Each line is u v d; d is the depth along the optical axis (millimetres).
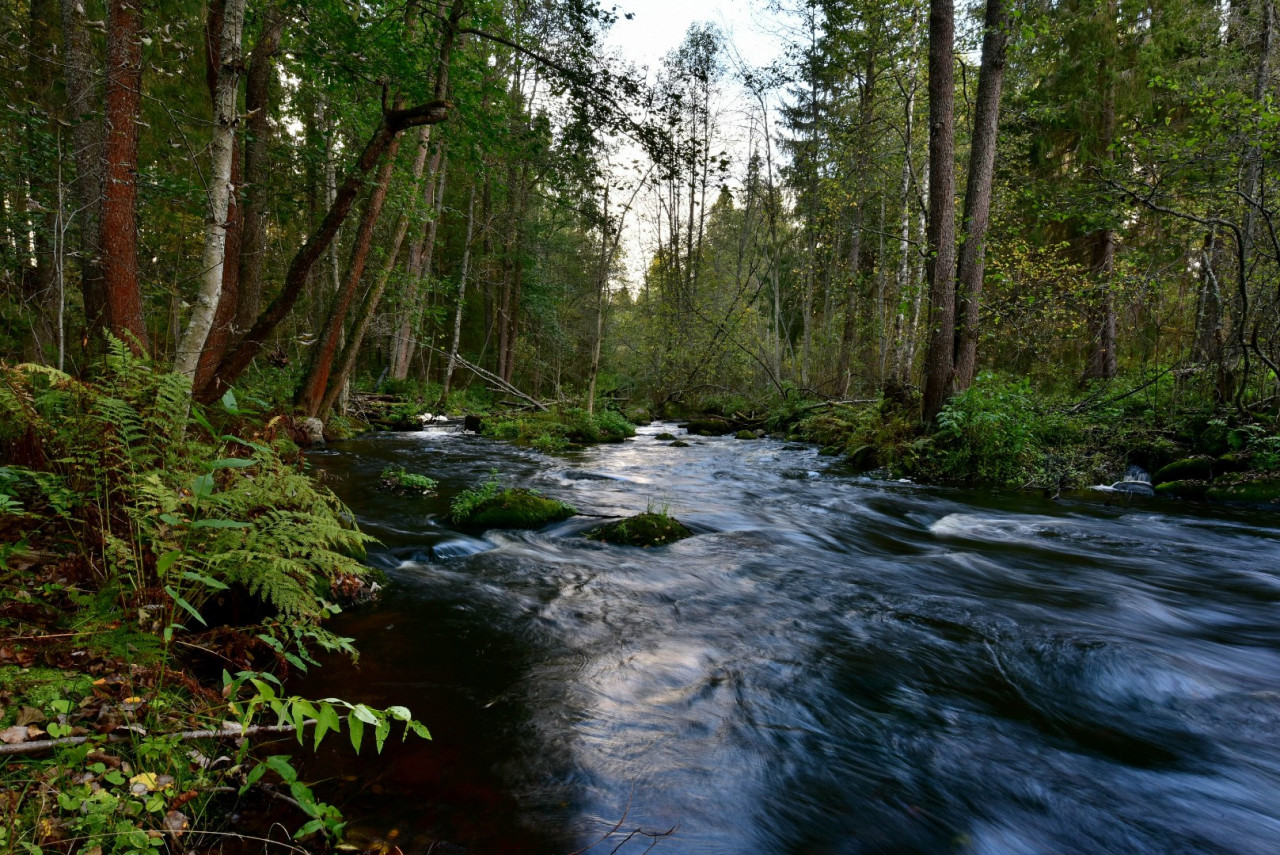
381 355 30609
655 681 3574
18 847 1675
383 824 2271
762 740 3043
